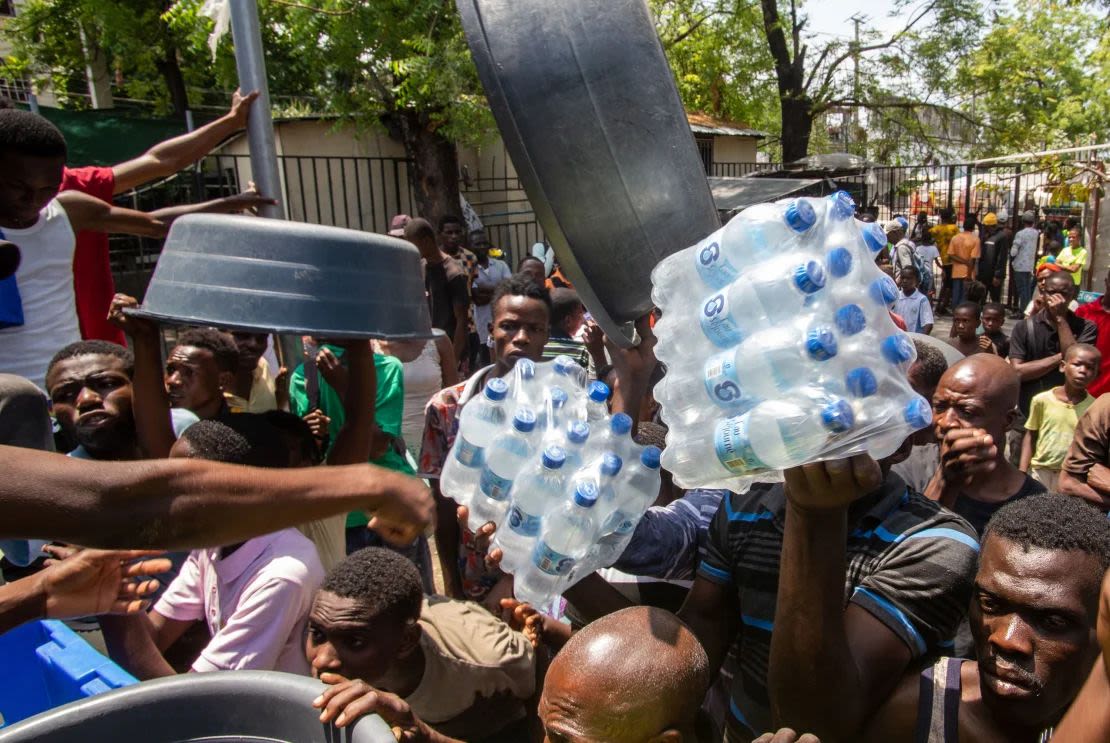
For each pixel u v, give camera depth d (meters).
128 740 1.28
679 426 1.54
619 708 1.50
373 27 9.32
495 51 1.77
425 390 4.70
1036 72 25.53
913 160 20.89
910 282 9.38
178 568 2.65
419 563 3.62
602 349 4.10
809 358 1.31
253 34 3.33
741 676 1.92
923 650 1.65
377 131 11.62
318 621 2.03
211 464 1.28
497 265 9.03
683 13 17.00
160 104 12.70
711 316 1.42
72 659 1.95
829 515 1.42
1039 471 4.64
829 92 18.84
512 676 2.25
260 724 1.33
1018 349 6.19
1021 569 1.42
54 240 3.11
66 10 13.32
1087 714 1.04
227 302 2.08
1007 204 20.67
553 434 1.90
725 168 20.30
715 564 1.97
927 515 1.78
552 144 1.78
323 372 3.01
